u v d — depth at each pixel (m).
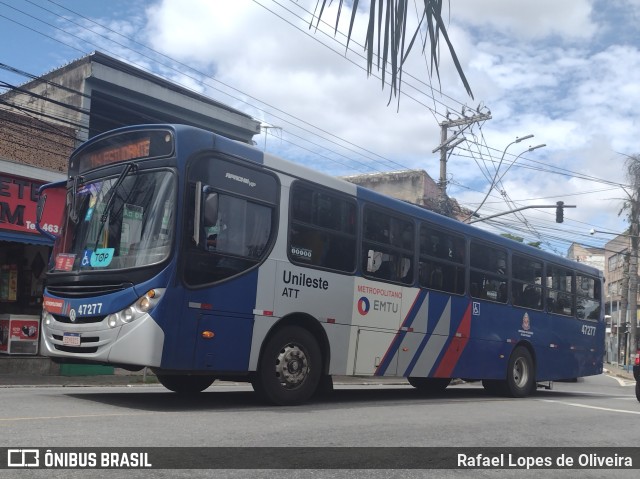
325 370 8.91
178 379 9.70
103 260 7.60
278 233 8.29
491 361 12.21
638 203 35.84
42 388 11.46
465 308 11.59
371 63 2.07
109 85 18.19
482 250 12.27
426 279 10.78
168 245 7.17
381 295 9.79
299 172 8.70
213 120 20.38
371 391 12.68
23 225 14.73
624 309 43.84
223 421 6.65
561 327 14.52
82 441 5.23
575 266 15.38
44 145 16.92
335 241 9.12
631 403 12.28
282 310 8.25
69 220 8.34
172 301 7.09
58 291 7.99
